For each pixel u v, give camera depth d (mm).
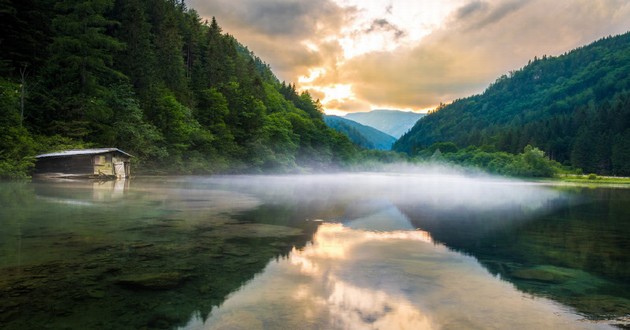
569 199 28297
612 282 6785
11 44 35594
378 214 15992
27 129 30891
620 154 106500
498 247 9789
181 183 31953
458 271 7336
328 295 5770
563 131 145250
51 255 7613
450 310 5258
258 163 63125
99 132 37625
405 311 5191
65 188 22359
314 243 9656
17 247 8211
